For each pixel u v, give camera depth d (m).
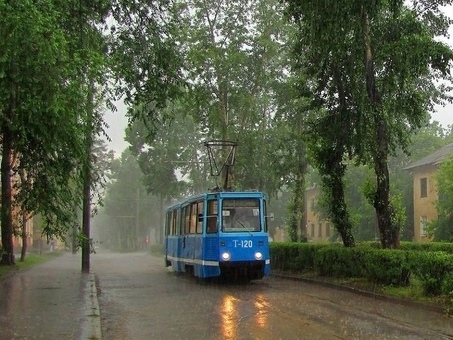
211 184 54.56
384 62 16.94
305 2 16.70
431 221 41.09
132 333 10.16
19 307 12.62
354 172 50.56
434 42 16.06
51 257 50.28
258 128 33.44
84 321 10.59
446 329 10.14
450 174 35.81
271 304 13.85
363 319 11.34
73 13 14.37
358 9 15.84
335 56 17.69
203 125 32.59
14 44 10.21
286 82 30.17
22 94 11.43
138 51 17.59
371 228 49.97
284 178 31.98
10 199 21.42
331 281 18.31
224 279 21.11
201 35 30.39
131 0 16.48
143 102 18.97
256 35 31.55
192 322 11.23
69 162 16.14
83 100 13.53
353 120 18.42
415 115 17.86
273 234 69.62
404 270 14.83
